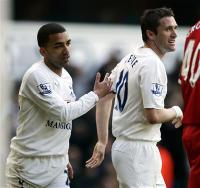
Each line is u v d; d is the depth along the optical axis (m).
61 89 22.77
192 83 21.52
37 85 22.28
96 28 43.91
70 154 36.97
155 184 22.86
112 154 23.14
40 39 22.59
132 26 46.69
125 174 22.77
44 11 48.22
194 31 21.58
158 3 48.72
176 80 39.31
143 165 22.61
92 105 22.53
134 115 22.56
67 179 23.12
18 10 48.09
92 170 36.41
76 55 41.69
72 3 48.19
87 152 37.25
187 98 21.83
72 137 37.41
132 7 48.34
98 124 23.83
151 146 22.78
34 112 22.58
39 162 22.73
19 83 38.66
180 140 37.91
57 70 22.81
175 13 48.62
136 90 22.45
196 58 21.36
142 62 22.30
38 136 22.61
